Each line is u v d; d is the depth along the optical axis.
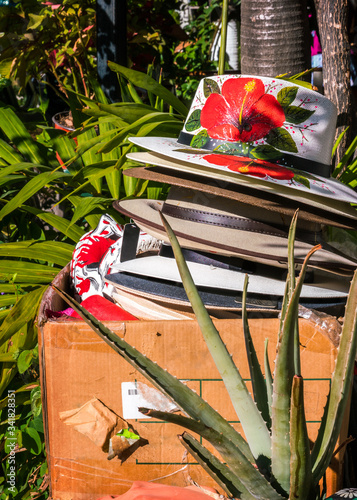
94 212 2.16
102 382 1.10
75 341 1.09
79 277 1.53
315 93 1.23
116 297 1.33
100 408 1.11
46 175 1.95
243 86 1.22
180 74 4.80
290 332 0.76
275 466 0.86
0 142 2.40
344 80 2.09
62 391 1.11
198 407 0.87
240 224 1.17
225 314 1.19
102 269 1.51
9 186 2.57
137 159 1.29
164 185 2.08
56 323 1.09
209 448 1.10
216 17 5.56
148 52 3.90
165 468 1.12
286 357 0.78
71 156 2.43
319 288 1.23
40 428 1.52
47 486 1.42
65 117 3.52
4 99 4.45
